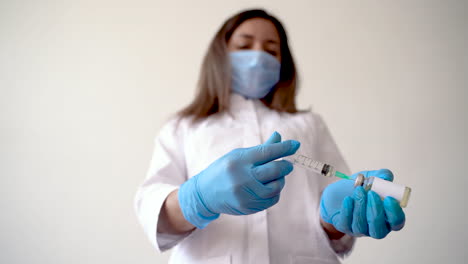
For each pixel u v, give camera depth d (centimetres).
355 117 211
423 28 221
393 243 183
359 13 230
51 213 186
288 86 157
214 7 232
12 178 192
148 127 207
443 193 192
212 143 116
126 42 223
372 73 218
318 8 233
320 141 134
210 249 99
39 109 207
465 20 219
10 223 183
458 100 207
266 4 236
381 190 78
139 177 196
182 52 223
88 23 225
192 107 138
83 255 180
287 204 108
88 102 210
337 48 226
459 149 198
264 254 96
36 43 218
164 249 101
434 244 183
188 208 88
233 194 81
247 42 144
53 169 195
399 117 208
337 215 88
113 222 186
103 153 200
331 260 107
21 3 223
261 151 84
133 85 215
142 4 231
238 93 144
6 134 201
